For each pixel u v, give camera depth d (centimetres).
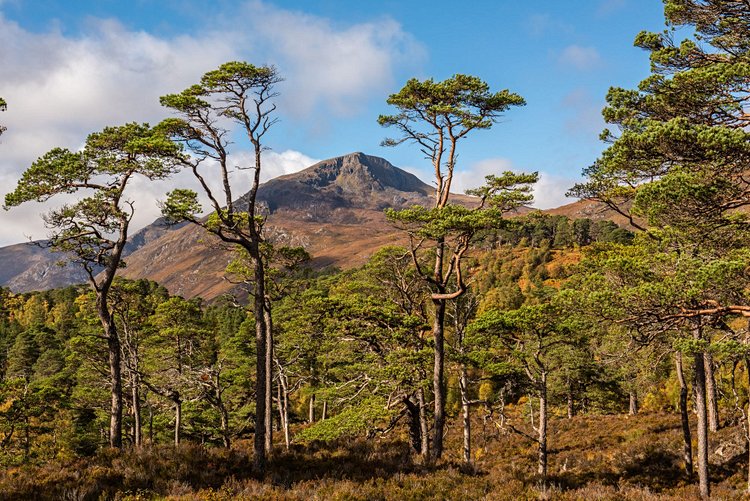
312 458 1620
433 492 1314
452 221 1656
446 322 2745
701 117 1352
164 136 1598
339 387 2581
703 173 1227
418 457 1736
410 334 2341
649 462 2470
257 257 1597
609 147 1372
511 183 1866
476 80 1853
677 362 2248
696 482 2105
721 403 3344
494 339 2294
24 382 3819
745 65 1159
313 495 1190
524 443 3366
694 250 1483
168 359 3694
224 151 1619
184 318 3859
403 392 2303
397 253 2512
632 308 1373
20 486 1128
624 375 3531
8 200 1728
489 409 2458
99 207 1825
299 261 2611
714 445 2502
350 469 1492
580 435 3412
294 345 3067
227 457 1523
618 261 1458
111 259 1855
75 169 1748
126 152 1800
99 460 1389
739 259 1261
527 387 2255
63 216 1803
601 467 2514
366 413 2262
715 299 1320
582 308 1470
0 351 8806
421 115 1978
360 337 2434
